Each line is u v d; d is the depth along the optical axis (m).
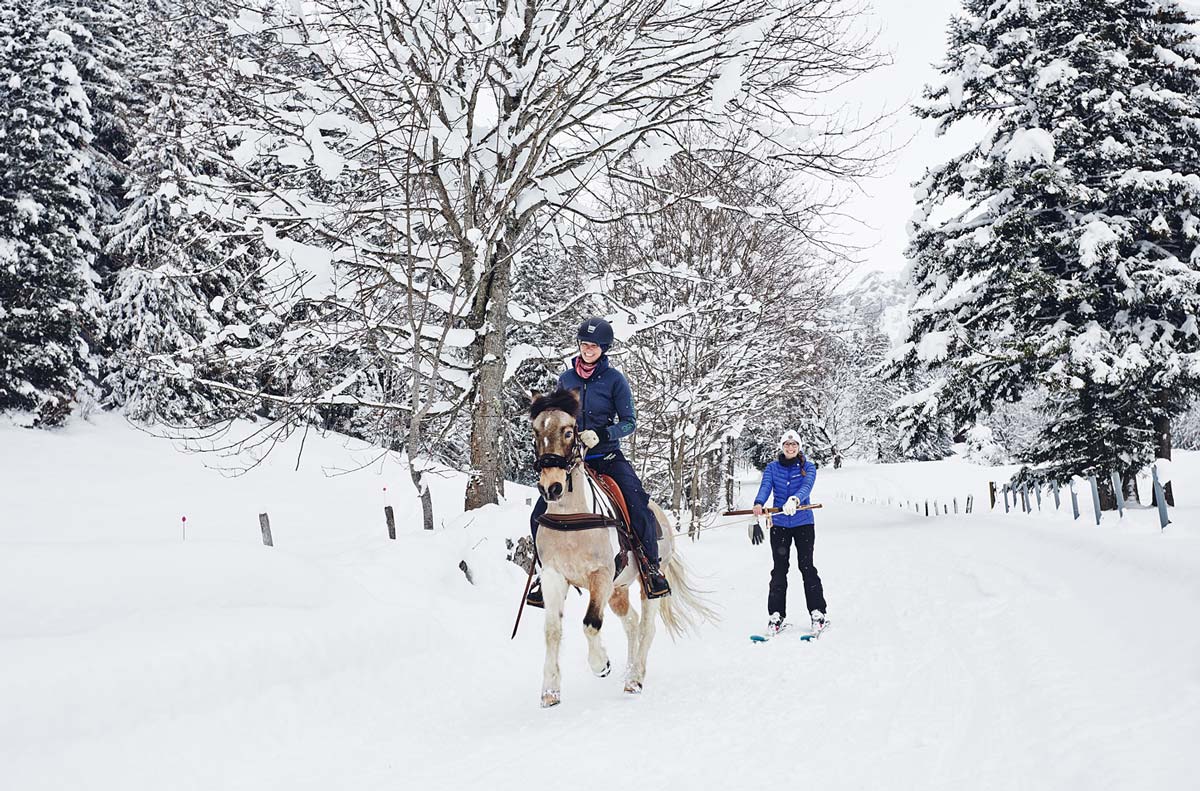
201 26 11.55
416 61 10.88
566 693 6.71
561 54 10.85
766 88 12.16
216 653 5.50
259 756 5.06
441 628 7.66
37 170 25.61
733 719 5.42
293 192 11.16
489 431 12.16
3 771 4.12
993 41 22.80
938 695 5.48
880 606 9.67
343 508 23.53
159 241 14.45
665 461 23.69
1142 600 7.20
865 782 3.98
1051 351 20.11
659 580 6.66
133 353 12.60
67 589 5.93
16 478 23.20
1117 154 20.17
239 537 18.97
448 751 5.23
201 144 11.62
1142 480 23.80
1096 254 19.41
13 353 25.55
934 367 23.45
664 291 18.66
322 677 6.09
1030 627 7.08
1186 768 3.52
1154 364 19.33
